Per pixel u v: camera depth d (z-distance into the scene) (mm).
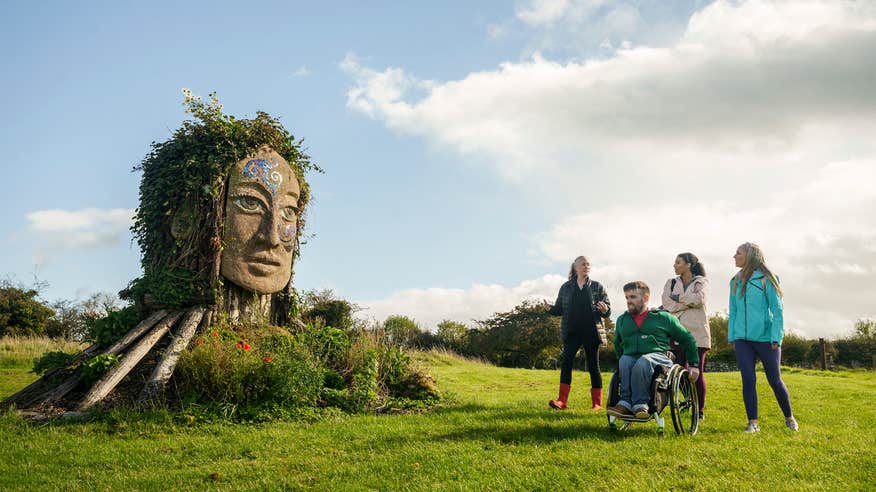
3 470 5773
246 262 11031
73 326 28047
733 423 7590
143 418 7746
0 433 7176
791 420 7141
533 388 12141
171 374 8773
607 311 8805
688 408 6934
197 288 10578
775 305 7180
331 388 9523
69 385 8828
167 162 11172
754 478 5082
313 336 10703
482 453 5992
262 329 10805
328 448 6465
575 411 8406
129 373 9117
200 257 10773
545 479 5094
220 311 10633
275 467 5797
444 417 8102
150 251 11023
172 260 10695
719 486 4875
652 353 6719
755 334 7238
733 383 11750
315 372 9102
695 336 7859
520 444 6293
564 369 8883
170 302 10336
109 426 7543
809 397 10234
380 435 6984
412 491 4945
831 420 7945
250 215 11133
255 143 11508
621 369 6730
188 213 10781
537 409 8641
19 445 6680
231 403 8266
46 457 6223
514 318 31094
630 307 6891
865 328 27094
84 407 8141
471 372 15320
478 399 10031
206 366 8547
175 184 10922
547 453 5910
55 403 8531
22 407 8477
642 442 6234
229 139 11250
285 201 11562
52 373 9289
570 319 8906
